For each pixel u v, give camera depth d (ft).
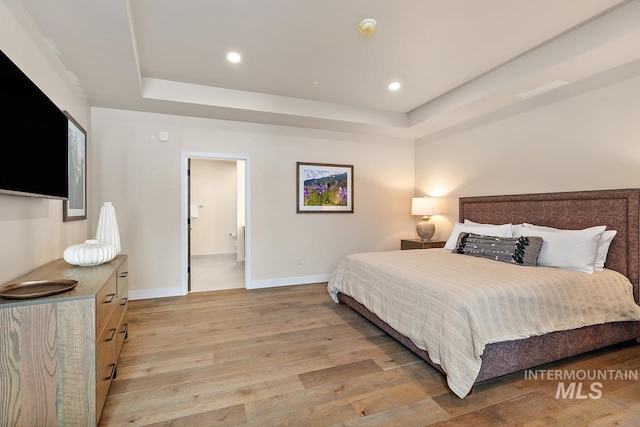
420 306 7.06
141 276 12.08
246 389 6.08
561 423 5.13
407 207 16.84
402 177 16.74
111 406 5.49
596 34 7.27
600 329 7.39
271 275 14.15
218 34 7.86
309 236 14.83
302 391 6.03
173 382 6.29
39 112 5.62
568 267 8.25
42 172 5.76
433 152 15.53
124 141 11.71
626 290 7.72
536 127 10.57
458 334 5.97
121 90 9.77
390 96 12.33
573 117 9.48
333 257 15.34
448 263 9.32
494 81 9.98
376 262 9.70
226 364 7.05
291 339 8.44
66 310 4.35
